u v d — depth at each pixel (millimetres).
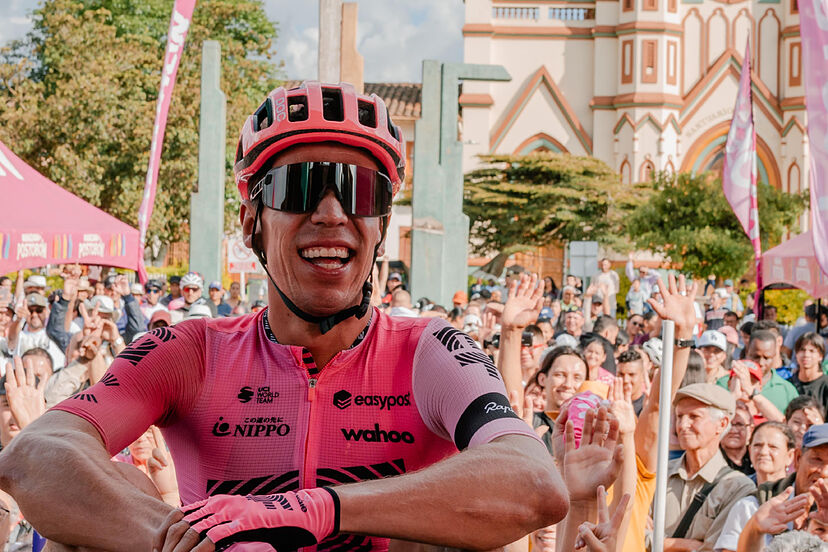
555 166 38719
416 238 14141
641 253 40750
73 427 1242
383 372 1375
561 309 12445
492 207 38969
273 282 1381
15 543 3734
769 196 32750
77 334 5738
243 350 1405
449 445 1382
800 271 9234
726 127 43188
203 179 14102
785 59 43219
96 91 27094
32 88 27734
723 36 43625
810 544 2887
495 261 39688
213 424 1371
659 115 42562
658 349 5938
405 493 1084
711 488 4152
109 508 1104
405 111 39781
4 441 4105
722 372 6961
